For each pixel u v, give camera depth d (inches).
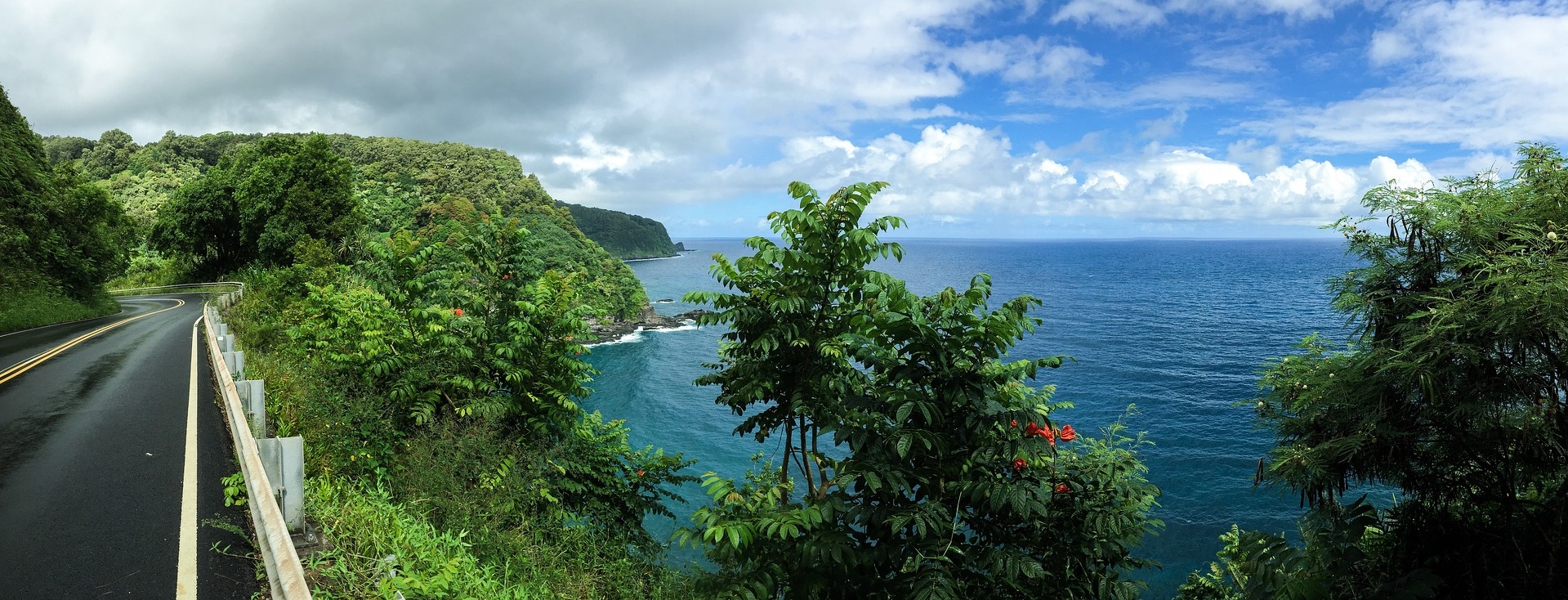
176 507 229.8
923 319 170.9
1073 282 6289.4
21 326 888.3
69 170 1470.2
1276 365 237.3
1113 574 184.4
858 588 170.4
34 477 261.0
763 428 201.9
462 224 361.7
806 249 187.8
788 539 171.5
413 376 314.5
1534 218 184.9
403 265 341.7
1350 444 193.8
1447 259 194.5
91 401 398.9
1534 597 174.6
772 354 193.0
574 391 343.9
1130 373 2092.8
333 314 385.1
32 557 190.5
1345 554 189.3
